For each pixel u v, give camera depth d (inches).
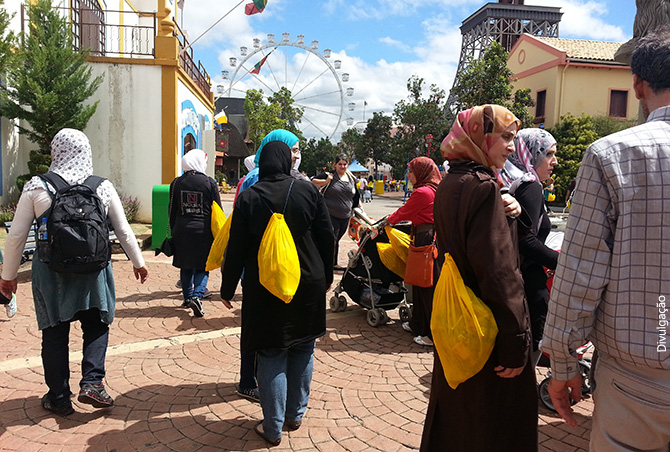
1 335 187.0
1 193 382.0
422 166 173.8
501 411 81.7
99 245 121.6
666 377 61.0
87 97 401.7
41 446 116.8
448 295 80.0
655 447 63.9
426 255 165.6
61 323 129.1
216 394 143.9
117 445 117.6
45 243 120.4
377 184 1686.8
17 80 366.6
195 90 557.0
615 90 1129.4
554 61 1126.4
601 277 63.1
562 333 65.1
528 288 114.4
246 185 159.0
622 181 61.2
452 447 86.0
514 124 84.1
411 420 129.8
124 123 437.1
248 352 113.7
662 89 64.0
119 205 134.0
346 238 493.7
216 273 312.0
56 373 128.6
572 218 65.3
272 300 112.7
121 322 206.2
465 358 77.5
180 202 208.1
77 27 493.4
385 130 2057.1
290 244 109.7
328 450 115.8
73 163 129.2
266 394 115.1
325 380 154.2
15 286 128.4
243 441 119.6
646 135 61.6
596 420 68.4
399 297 209.8
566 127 1003.9
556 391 69.7
